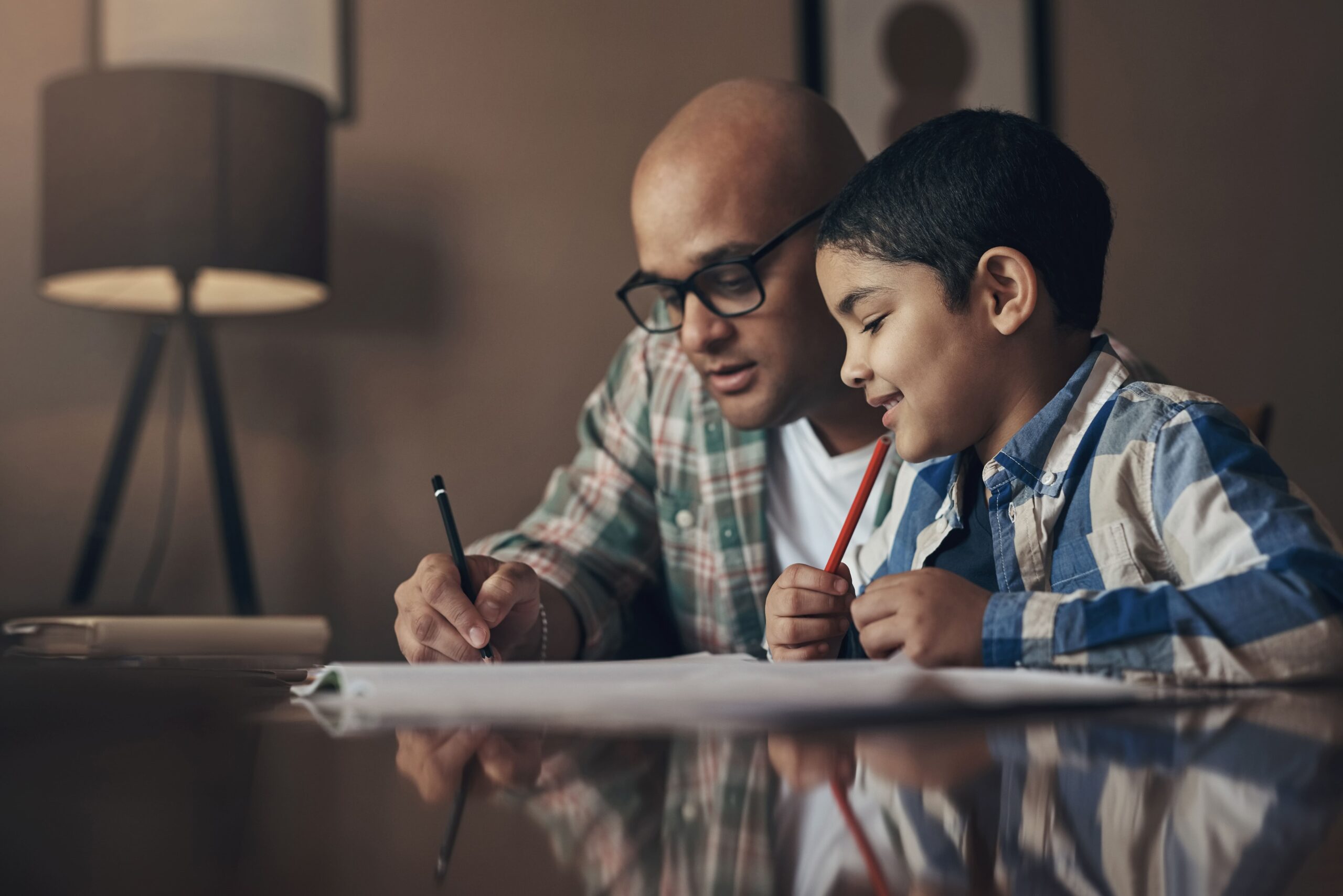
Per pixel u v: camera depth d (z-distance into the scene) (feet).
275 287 6.34
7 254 6.64
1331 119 8.38
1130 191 8.02
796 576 2.59
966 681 1.56
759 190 3.64
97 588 6.57
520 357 7.12
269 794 0.81
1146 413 2.51
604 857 0.61
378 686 1.48
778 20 7.50
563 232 7.22
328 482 6.86
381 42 7.06
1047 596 1.97
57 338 6.64
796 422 4.18
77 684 1.70
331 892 0.53
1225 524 2.20
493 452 7.06
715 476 4.26
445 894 0.53
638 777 0.88
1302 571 1.96
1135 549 2.39
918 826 0.69
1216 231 8.14
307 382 6.88
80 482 6.61
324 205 5.93
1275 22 8.34
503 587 3.07
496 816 0.73
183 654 3.19
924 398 2.73
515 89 7.22
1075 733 1.14
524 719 1.24
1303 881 0.56
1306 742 1.06
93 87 5.48
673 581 4.45
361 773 0.91
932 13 7.69
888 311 2.76
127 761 0.97
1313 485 8.19
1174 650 1.85
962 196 2.68
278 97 5.68
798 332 3.70
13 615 4.78
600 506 4.49
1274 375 8.17
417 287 7.04
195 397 6.73
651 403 4.48
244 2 6.19
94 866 0.58
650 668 1.68
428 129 7.09
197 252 5.47
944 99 7.68
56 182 5.56
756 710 1.30
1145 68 8.09
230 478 6.02
